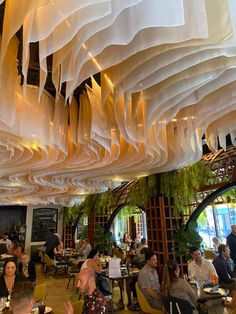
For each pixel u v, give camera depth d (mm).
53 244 10508
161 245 6016
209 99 2074
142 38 1143
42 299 4004
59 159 4070
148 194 6480
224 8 1038
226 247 4660
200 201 6266
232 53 1222
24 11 992
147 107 2057
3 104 1992
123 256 8156
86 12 944
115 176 6023
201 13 1005
